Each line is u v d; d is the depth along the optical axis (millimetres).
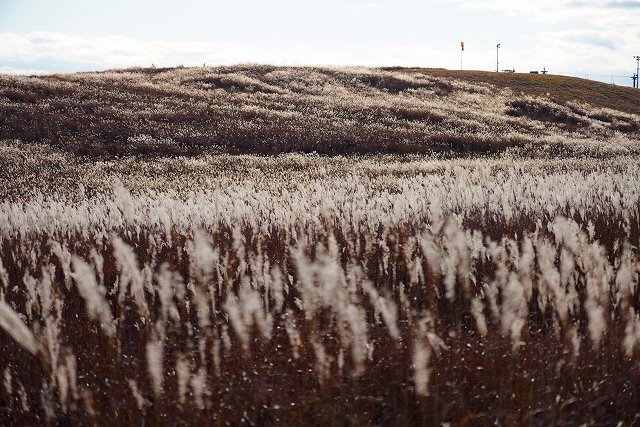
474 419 3613
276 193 15672
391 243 7590
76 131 32188
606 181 13047
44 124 32375
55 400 4055
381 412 3889
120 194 7266
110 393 3969
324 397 3592
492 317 5074
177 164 26625
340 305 3812
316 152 31328
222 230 9469
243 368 4016
